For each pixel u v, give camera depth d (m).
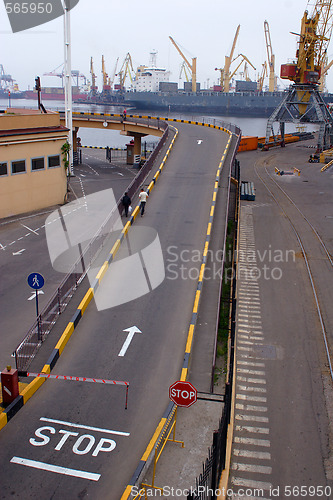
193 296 18.50
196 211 27.91
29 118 31.45
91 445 11.04
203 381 13.72
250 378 15.73
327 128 82.44
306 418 13.81
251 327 19.22
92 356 14.62
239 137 43.97
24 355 13.80
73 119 63.72
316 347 17.92
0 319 16.97
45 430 11.46
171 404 12.58
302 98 83.88
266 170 60.78
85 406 12.41
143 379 13.62
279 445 12.63
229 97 196.88
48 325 15.69
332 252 28.92
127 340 15.51
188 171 35.97
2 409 11.93
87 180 48.06
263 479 11.42
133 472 10.32
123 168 60.72
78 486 9.90
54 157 33.72
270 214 37.91
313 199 43.94
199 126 58.88
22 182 31.22
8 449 10.82
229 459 11.48
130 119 64.12
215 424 12.02
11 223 29.53
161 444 11.09
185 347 15.25
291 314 20.52
